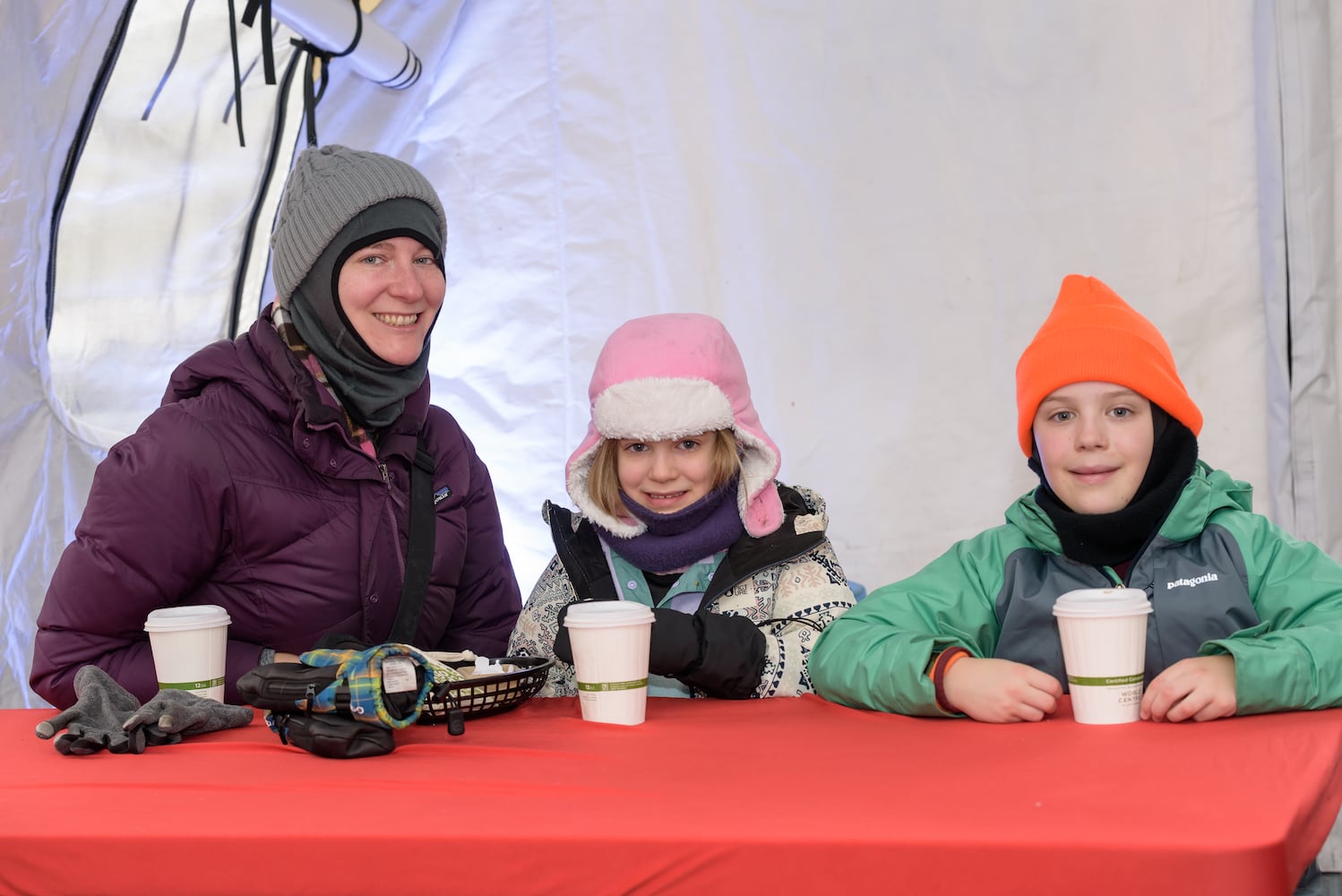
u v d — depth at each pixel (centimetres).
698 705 173
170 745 148
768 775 116
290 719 142
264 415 206
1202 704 138
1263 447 252
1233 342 254
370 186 212
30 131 271
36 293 278
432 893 97
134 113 284
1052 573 185
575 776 119
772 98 283
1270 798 98
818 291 281
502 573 240
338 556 207
